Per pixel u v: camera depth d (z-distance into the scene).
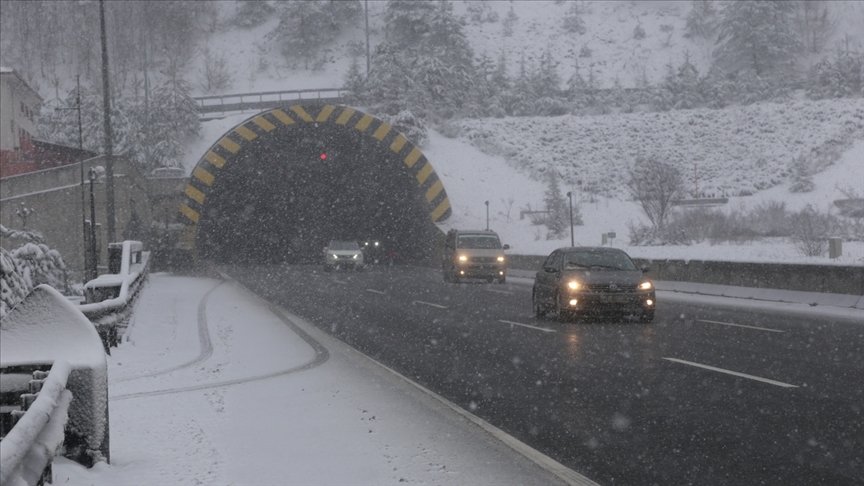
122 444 7.25
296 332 17.47
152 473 6.22
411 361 12.95
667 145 74.25
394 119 72.75
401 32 113.06
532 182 67.44
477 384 10.64
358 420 8.40
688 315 19.80
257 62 120.44
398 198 65.75
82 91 72.06
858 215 51.44
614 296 17.67
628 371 11.29
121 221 46.50
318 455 6.89
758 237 45.50
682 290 27.67
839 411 8.37
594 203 62.19
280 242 79.75
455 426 8.09
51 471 5.46
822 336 15.03
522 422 8.27
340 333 17.17
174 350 14.80
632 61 112.81
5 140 50.31
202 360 13.48
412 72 82.38
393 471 6.38
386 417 8.55
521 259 41.56
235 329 18.20
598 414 8.57
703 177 67.19
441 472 6.35
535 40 123.06
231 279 40.25
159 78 117.69
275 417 8.55
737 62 101.06
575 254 19.28
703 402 9.03
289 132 60.62
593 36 123.44
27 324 5.88
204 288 32.81
